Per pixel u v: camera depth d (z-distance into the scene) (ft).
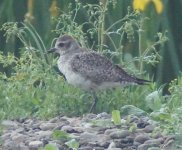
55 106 57.31
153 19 73.56
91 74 59.57
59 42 61.77
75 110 58.39
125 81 59.67
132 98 59.31
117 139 48.85
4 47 75.15
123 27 68.64
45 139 49.19
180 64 79.56
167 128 49.11
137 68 69.92
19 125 53.47
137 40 73.61
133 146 47.98
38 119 56.13
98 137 49.08
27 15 74.43
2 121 53.16
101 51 63.77
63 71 60.85
